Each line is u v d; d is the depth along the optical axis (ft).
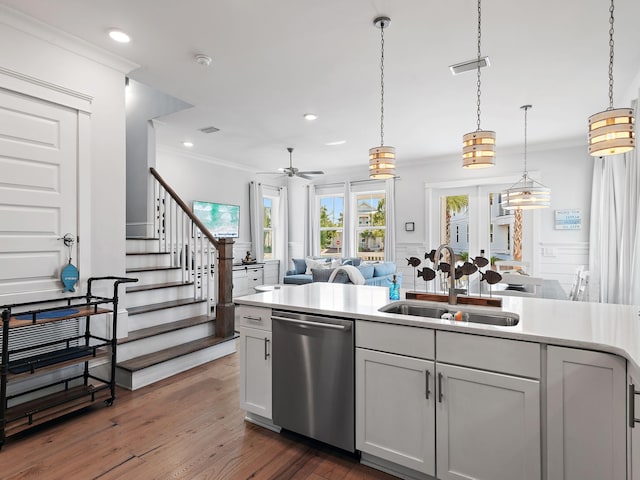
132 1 7.68
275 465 6.48
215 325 13.03
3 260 8.08
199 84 11.86
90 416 8.21
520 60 10.23
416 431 5.86
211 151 21.17
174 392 9.55
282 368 7.30
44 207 8.73
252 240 25.82
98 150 9.82
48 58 8.73
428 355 5.74
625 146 5.60
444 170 22.52
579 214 18.58
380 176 9.07
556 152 19.17
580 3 7.71
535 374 4.94
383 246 25.41
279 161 23.90
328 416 6.73
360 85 11.96
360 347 6.40
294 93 12.60
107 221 10.03
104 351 9.25
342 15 8.18
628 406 4.27
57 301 8.84
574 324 5.49
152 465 6.44
